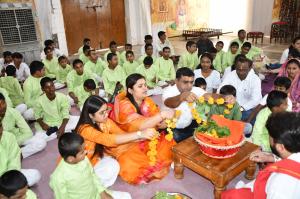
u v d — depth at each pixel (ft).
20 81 16.10
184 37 37.88
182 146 7.16
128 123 7.41
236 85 10.80
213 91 12.87
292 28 33.24
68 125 11.07
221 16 42.55
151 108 8.20
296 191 3.98
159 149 7.93
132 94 7.96
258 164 8.11
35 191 7.51
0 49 19.72
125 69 17.28
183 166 7.55
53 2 25.16
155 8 33.88
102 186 6.48
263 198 4.53
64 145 5.37
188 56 17.11
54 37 25.71
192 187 7.41
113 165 7.42
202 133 6.54
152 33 34.04
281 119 4.11
